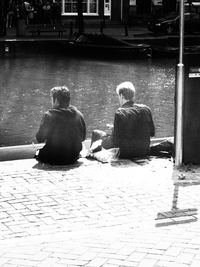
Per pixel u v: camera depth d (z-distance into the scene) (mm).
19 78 24375
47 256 5758
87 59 31969
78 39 33719
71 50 34062
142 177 8719
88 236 6418
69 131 9211
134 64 30125
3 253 5895
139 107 9719
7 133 15180
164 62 31297
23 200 7656
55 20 44781
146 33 40906
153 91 21734
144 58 32938
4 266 5516
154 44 37312
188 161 9359
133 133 9586
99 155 9555
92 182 8445
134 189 8164
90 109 18281
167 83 23734
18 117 17109
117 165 9312
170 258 5539
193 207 7461
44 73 25969
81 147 9422
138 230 6609
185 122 9242
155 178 8680
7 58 31281
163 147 9852
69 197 7805
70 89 21875
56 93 9305
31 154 10039
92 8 48281
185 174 8883
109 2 48562
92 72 26625
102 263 5500
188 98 9188
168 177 8734
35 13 43781
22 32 37031
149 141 9773
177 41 37656
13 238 6461
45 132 9203
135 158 9688
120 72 26797
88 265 5477
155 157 9812
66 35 38469
